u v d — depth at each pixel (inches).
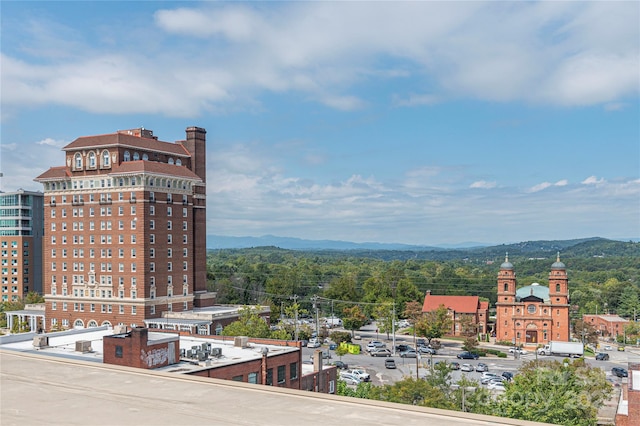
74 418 890.1
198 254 5890.8
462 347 6333.7
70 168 5595.5
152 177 5260.8
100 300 5398.6
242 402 944.3
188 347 2812.5
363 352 5954.7
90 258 5467.5
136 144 5487.2
